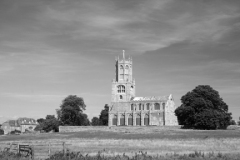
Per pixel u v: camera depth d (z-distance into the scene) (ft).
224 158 169.89
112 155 186.29
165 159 168.04
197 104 476.54
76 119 612.29
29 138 370.32
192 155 176.45
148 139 316.60
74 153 181.98
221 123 461.37
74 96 617.21
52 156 172.45
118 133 437.17
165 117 625.00
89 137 367.45
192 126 488.02
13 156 178.91
